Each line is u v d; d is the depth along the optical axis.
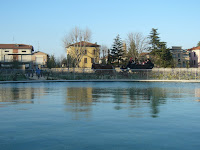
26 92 20.75
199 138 6.45
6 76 41.78
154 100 14.87
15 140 6.29
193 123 8.21
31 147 5.76
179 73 46.19
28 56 80.25
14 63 62.50
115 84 34.53
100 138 6.45
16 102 13.91
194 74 46.00
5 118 9.08
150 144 5.96
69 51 84.56
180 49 99.12
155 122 8.36
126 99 15.44
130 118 9.06
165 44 83.38
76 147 5.75
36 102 13.91
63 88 25.83
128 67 53.94
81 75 47.06
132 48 80.69
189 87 27.84
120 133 6.93
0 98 16.03
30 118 9.08
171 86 29.67
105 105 12.59
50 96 17.33
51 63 87.75
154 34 83.69
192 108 11.58
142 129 7.38
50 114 9.91
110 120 8.68
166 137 6.54
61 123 8.19
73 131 7.14
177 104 13.03
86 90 23.09
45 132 7.05
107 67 54.59
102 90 22.91
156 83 37.31
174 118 9.07
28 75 44.31
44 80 41.38
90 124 8.04
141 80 44.12
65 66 86.00
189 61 101.31
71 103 13.45
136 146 5.82
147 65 53.69
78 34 76.12
